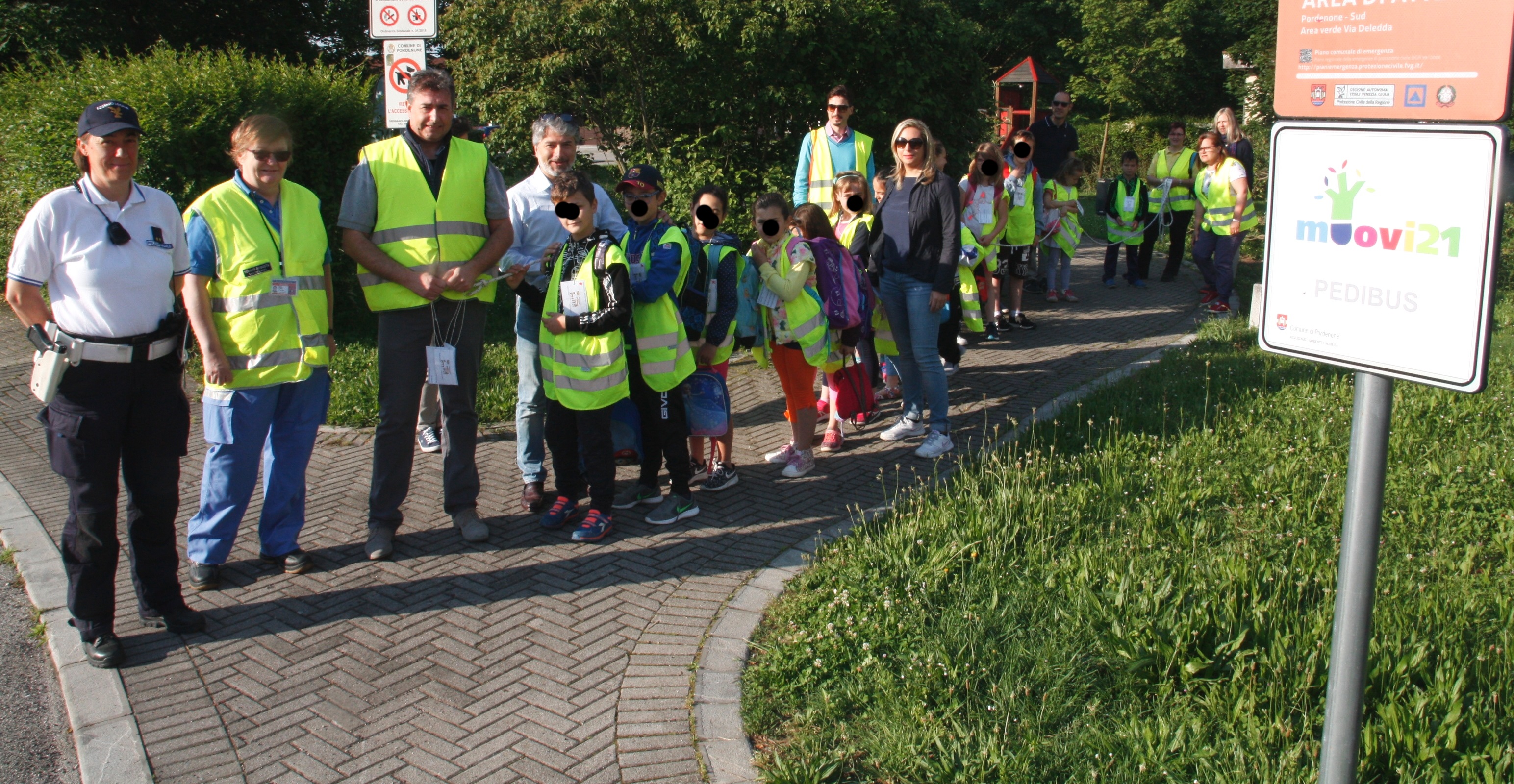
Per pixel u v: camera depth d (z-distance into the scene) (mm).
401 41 6746
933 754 3379
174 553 4371
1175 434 6355
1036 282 12836
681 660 4066
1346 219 2053
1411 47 1918
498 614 4492
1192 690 3596
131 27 16703
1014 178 9820
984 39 11773
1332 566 4383
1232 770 3158
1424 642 3641
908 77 10867
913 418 6762
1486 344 1857
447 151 5031
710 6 10008
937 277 6191
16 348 9297
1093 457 5816
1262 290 2223
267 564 5020
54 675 4156
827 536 5125
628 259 5273
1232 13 20469
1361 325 2047
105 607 4105
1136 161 12672
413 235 4902
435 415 6762
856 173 6793
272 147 4598
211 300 4637
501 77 10758
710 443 6109
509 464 6496
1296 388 7203
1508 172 1814
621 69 10578
